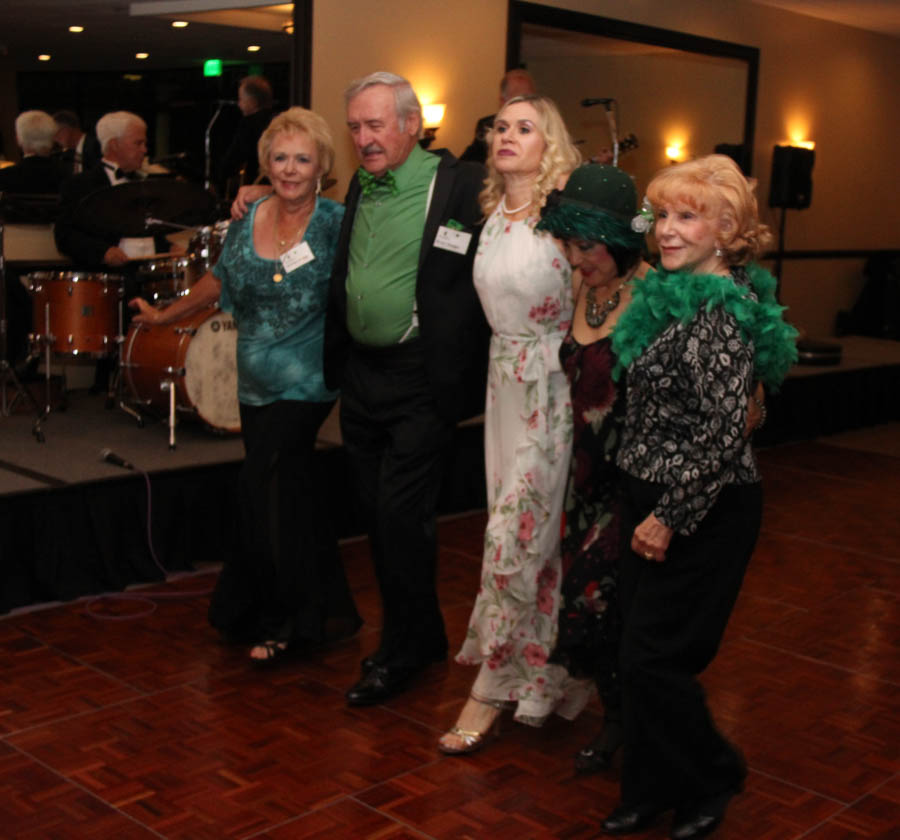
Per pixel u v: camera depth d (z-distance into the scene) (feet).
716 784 8.30
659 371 7.70
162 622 12.91
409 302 10.19
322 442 16.60
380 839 8.39
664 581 7.97
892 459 24.25
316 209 11.08
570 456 9.47
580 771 9.51
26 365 22.09
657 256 23.45
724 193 7.66
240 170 23.27
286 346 11.10
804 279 33.81
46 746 9.74
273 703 10.78
